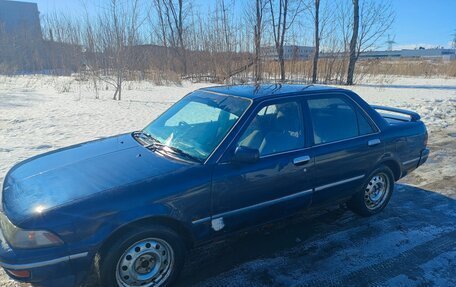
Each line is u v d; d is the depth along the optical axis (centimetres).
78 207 231
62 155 324
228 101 332
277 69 2052
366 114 383
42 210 229
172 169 270
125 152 310
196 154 290
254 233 356
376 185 396
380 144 382
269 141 312
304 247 332
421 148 436
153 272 262
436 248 331
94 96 1440
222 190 279
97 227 232
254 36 1903
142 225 251
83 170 279
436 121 947
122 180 257
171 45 2486
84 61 1802
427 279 286
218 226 285
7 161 566
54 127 830
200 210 271
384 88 1862
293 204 329
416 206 425
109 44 1452
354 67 2228
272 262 308
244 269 298
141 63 2020
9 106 1139
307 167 326
